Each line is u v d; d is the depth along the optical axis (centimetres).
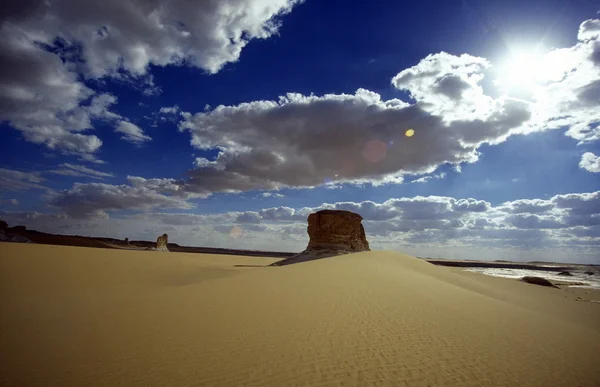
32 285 1980
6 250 2872
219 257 6906
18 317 1256
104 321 1195
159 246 7419
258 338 1005
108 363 820
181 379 732
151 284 2309
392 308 1459
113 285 2173
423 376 781
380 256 3375
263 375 755
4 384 709
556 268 15100
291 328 1110
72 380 728
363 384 726
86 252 3459
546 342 1141
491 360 915
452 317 1379
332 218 4672
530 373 848
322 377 752
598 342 1238
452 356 922
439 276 3014
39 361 834
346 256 3356
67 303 1514
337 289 1838
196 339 995
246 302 1493
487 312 1570
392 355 902
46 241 8994
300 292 1731
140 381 723
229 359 845
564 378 836
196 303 1477
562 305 2738
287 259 4691
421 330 1150
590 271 11944
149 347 930
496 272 9625
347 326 1152
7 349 917
